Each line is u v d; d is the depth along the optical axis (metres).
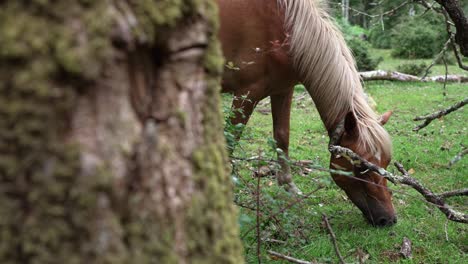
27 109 0.86
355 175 3.31
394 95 9.20
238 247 1.24
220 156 1.18
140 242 0.96
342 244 3.17
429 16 15.55
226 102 3.95
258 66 3.66
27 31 0.86
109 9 0.90
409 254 3.09
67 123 0.89
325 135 6.55
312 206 3.89
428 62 15.08
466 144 5.80
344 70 3.44
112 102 0.92
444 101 8.52
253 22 3.54
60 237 0.89
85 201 0.89
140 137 0.96
